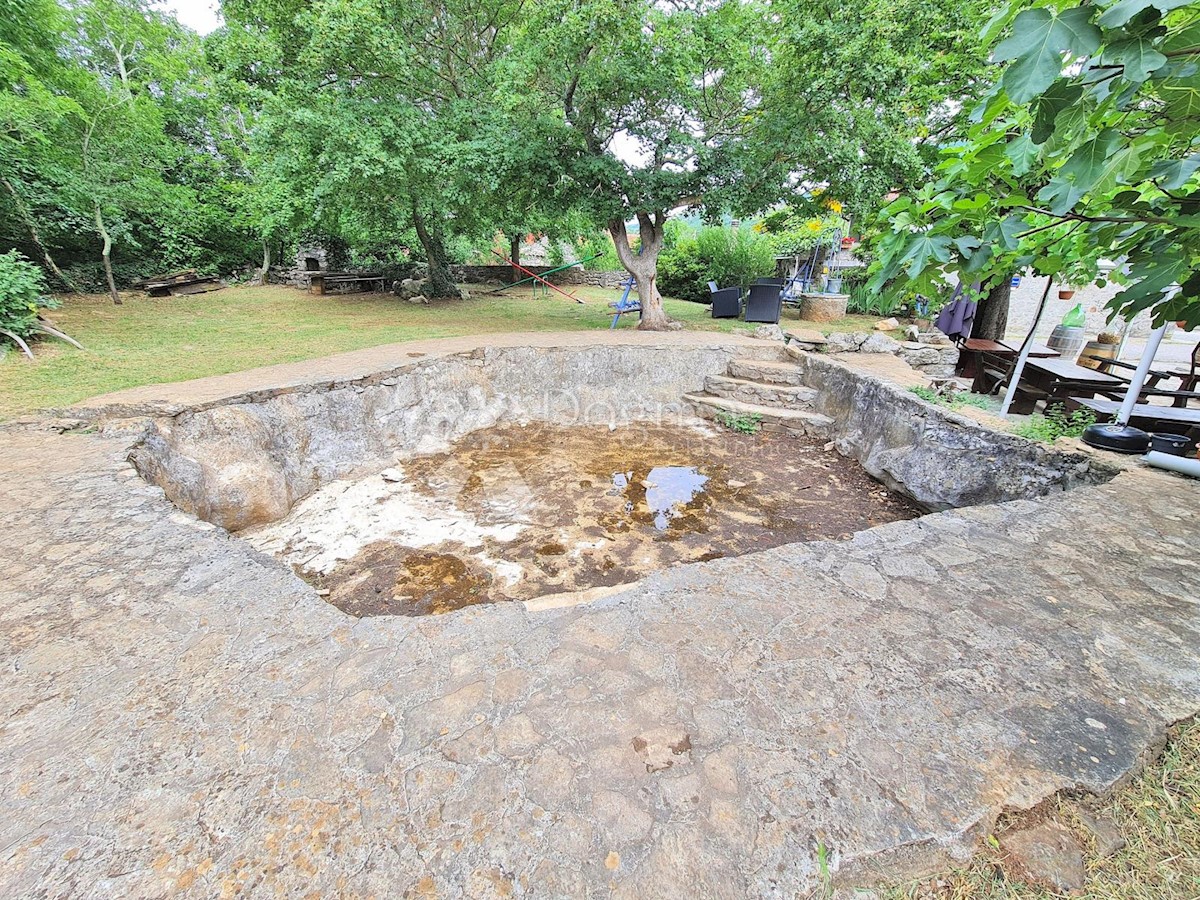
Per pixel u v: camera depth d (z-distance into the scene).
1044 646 1.64
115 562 2.04
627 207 7.46
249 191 11.69
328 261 13.27
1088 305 10.30
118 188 8.43
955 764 1.24
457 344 6.39
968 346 6.38
